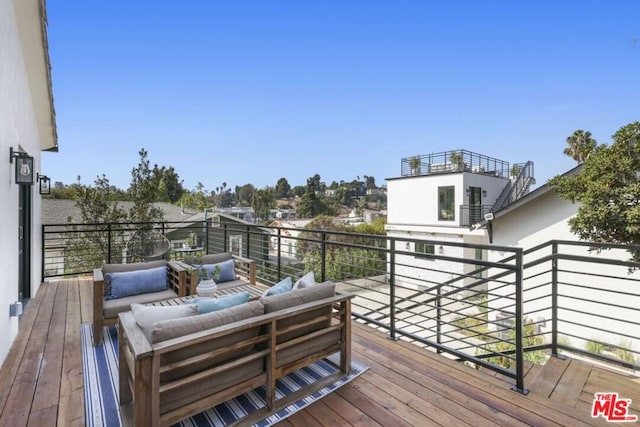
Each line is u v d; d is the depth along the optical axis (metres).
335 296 2.44
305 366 2.38
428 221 12.66
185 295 3.61
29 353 2.83
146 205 10.48
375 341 3.03
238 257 4.68
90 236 9.34
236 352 1.96
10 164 3.16
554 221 7.29
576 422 1.88
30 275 4.45
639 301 5.82
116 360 2.72
